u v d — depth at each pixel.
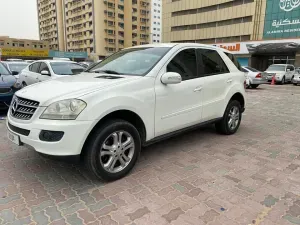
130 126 3.08
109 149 2.95
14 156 3.80
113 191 2.85
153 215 2.42
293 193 2.82
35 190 2.86
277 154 3.97
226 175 3.24
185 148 4.20
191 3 43.66
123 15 77.06
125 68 3.67
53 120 2.63
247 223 2.31
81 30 78.56
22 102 2.97
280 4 32.03
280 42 30.00
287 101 9.75
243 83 5.11
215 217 2.40
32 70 8.90
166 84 3.44
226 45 35.31
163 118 3.45
